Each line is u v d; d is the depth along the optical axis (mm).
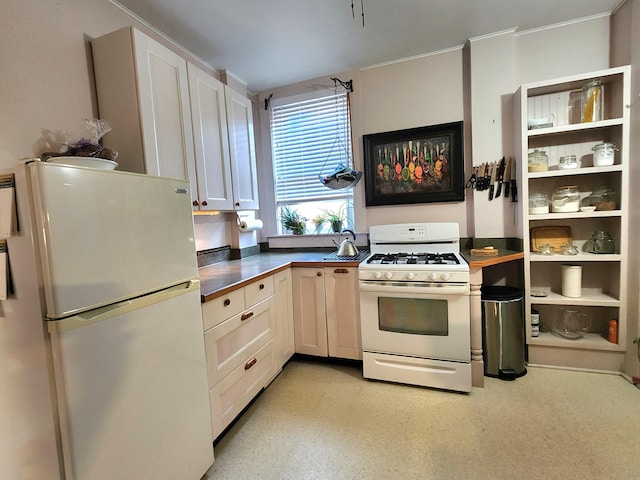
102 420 973
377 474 1408
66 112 1494
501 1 1914
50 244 850
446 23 2125
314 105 2912
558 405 1812
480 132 2393
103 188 989
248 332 1852
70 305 891
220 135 2146
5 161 1284
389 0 1847
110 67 1565
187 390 1299
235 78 2750
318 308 2385
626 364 2051
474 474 1379
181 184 1306
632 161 1942
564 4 1979
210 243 2527
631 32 1917
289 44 2279
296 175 3029
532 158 2242
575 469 1378
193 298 1340
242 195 2398
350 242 2588
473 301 1992
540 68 2266
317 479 1399
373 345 2154
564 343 2176
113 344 1008
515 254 2139
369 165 2729
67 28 1508
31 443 946
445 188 2547
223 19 1952
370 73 2699
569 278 2207
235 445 1625
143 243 1121
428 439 1604
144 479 1103
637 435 1550
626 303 2033
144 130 1545
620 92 2000
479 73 2354
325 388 2127
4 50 1279
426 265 1999
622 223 2012
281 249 3109
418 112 2592
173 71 1748
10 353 942
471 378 2010
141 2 1764
